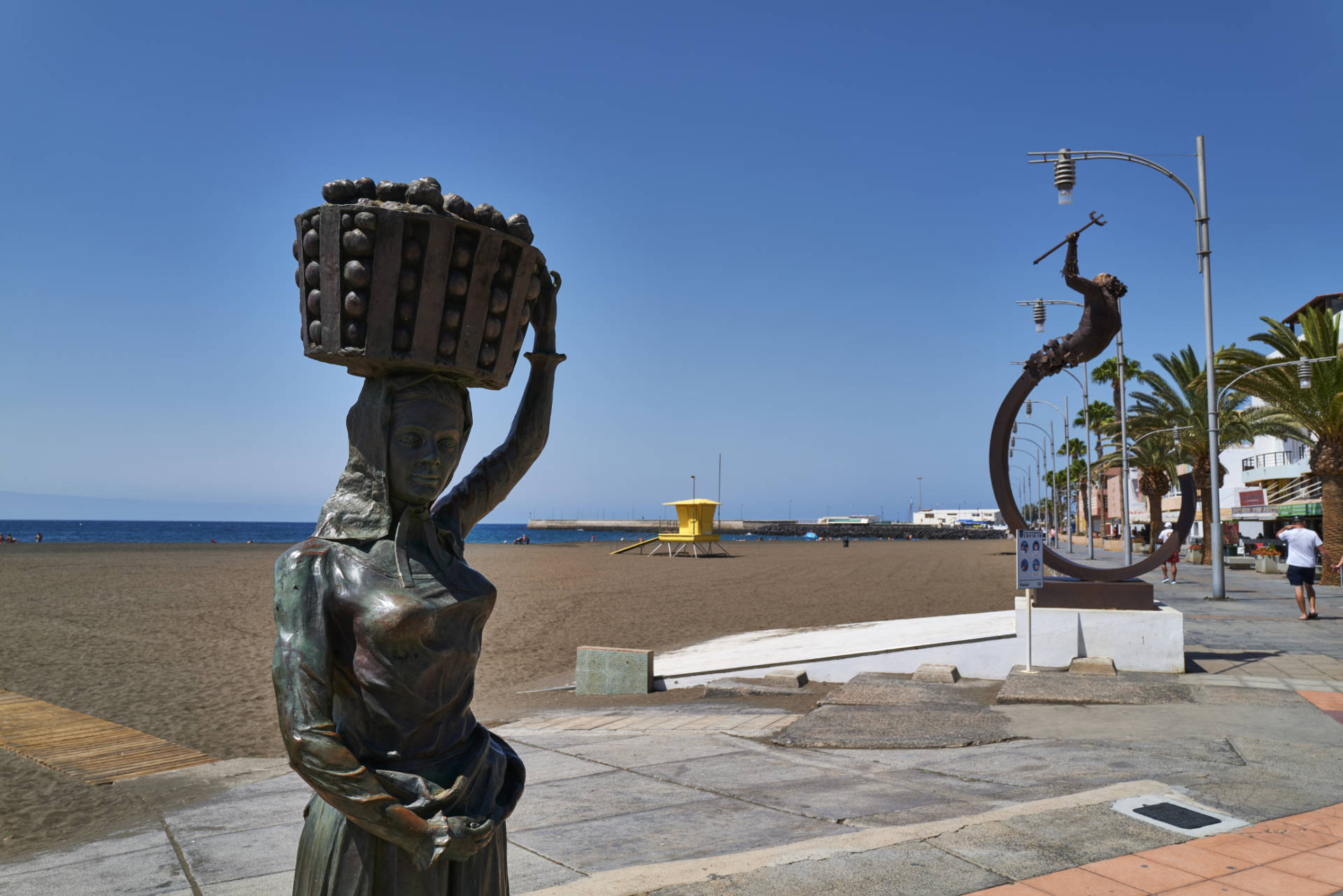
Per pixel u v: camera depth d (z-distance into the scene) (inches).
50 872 196.2
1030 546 412.8
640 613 818.8
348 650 76.6
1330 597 849.5
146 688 470.9
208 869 193.5
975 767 253.9
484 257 79.2
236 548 2511.1
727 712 370.0
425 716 77.1
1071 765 248.4
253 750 338.0
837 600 931.3
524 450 99.4
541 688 464.4
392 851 75.4
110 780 288.7
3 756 322.0
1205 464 1477.6
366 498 80.3
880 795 229.0
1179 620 398.6
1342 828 187.0
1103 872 163.5
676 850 189.5
